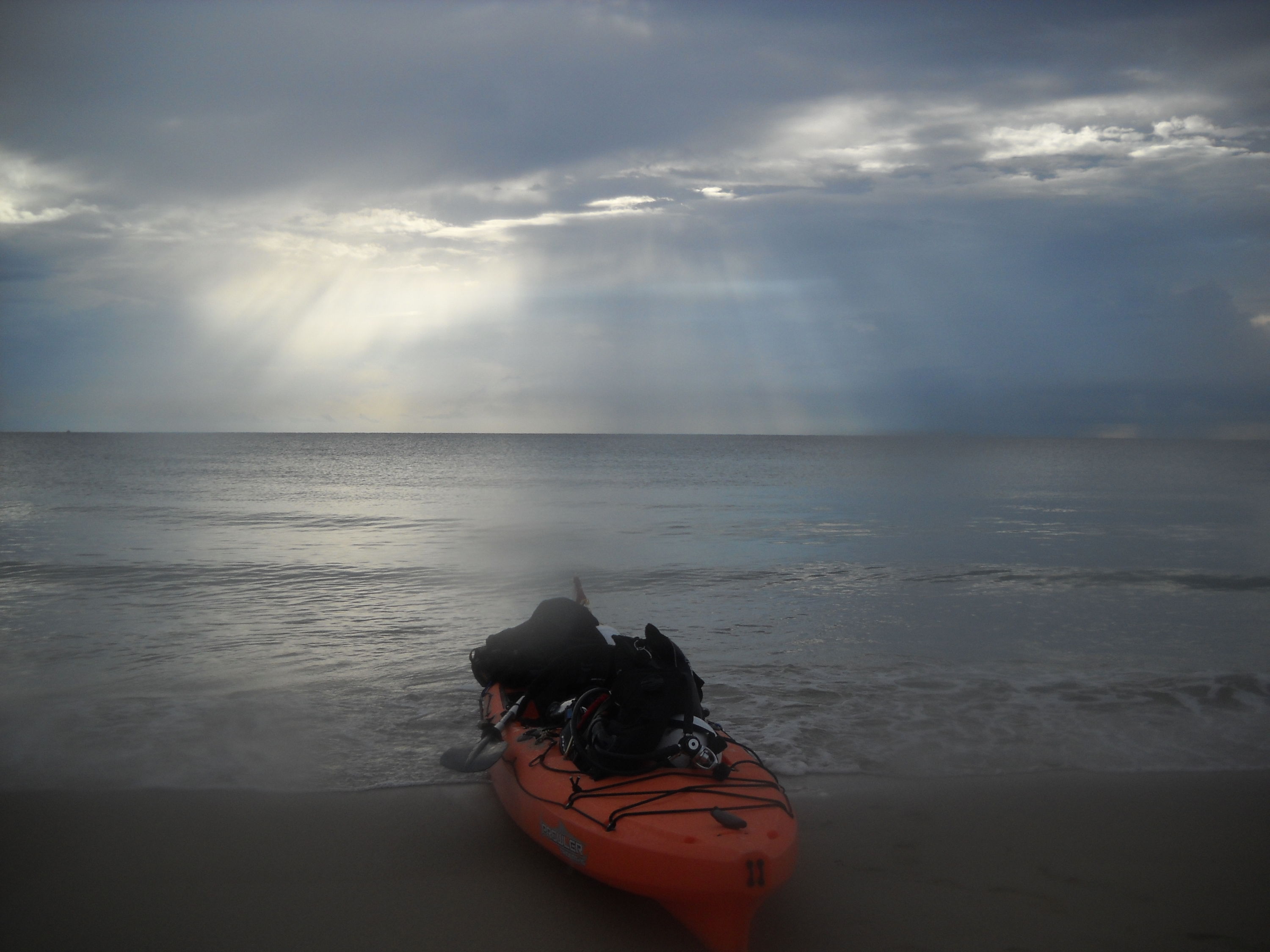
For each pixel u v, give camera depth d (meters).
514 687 6.49
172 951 3.94
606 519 25.28
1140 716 7.38
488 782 6.02
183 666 9.09
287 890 4.52
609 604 12.70
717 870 3.77
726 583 14.47
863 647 9.99
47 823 5.27
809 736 6.88
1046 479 49.78
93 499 30.11
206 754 6.47
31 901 4.37
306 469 53.25
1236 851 5.01
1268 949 4.01
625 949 4.02
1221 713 7.46
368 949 3.97
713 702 7.77
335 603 12.68
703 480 46.44
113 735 6.86
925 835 5.20
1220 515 27.44
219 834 5.15
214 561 16.53
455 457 79.50
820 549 18.81
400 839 5.13
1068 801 5.69
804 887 4.58
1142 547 19.38
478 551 18.25
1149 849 5.03
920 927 4.19
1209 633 10.74
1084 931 4.16
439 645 10.07
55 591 13.59
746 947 3.83
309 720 7.28
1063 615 11.88
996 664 9.17
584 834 4.19
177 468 52.03
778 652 9.75
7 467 52.16
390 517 25.14
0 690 8.14
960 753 6.52
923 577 15.10
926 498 34.56
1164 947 4.02
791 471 57.97
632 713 4.54
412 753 6.54
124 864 4.77
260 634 10.63
